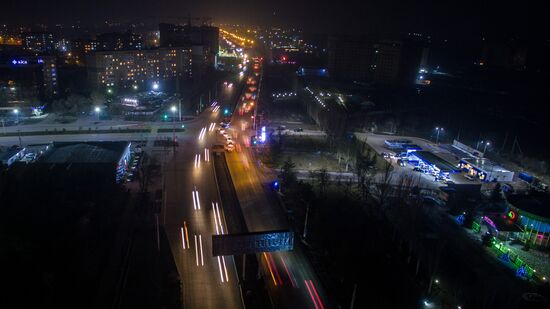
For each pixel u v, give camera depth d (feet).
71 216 295.28
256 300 230.89
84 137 513.86
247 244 217.77
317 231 312.71
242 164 446.60
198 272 255.70
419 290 253.65
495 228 317.63
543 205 318.45
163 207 337.31
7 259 241.14
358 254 286.66
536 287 260.21
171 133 546.26
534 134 641.81
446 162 470.80
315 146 520.01
